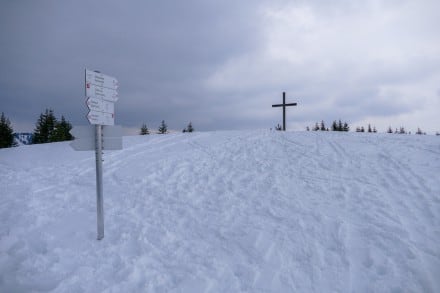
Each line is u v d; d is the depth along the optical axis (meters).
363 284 4.37
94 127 5.65
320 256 5.02
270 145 11.67
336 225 5.79
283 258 5.04
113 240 5.69
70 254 5.27
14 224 6.35
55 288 4.43
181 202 7.35
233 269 4.84
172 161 10.38
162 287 4.45
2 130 42.81
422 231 5.41
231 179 8.57
